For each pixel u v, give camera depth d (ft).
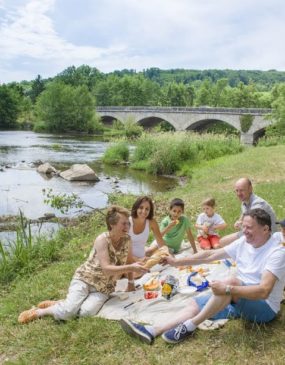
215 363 12.71
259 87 544.21
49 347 14.71
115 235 16.58
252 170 57.98
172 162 76.18
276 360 12.57
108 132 201.57
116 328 15.14
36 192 54.44
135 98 354.95
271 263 13.48
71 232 32.94
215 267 19.20
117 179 68.49
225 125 221.25
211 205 24.11
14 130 221.05
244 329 14.03
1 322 17.60
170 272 19.58
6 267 24.27
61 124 220.02
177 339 13.76
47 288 20.25
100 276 16.57
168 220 22.89
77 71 431.84
